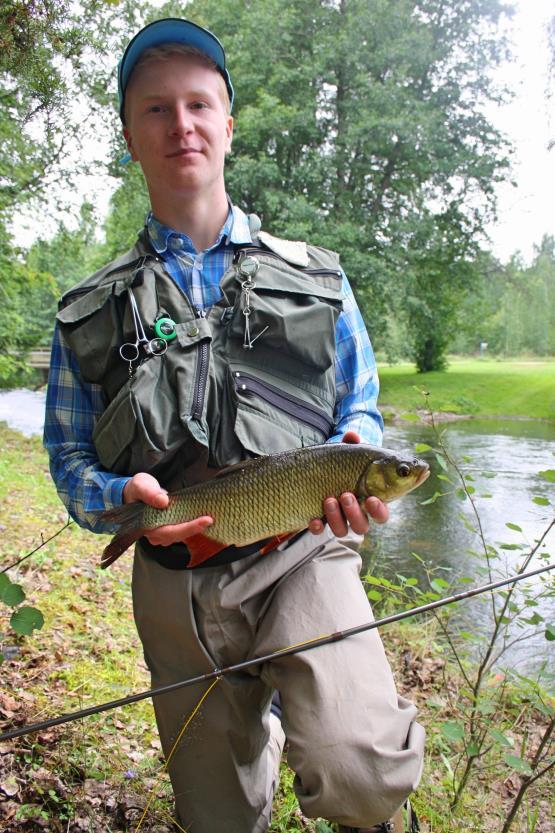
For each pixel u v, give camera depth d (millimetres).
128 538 2018
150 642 2281
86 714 2072
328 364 2164
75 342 2197
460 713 3525
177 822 2316
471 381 25484
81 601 4852
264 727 2279
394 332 32938
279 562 2088
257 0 22453
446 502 9859
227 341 2133
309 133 22016
